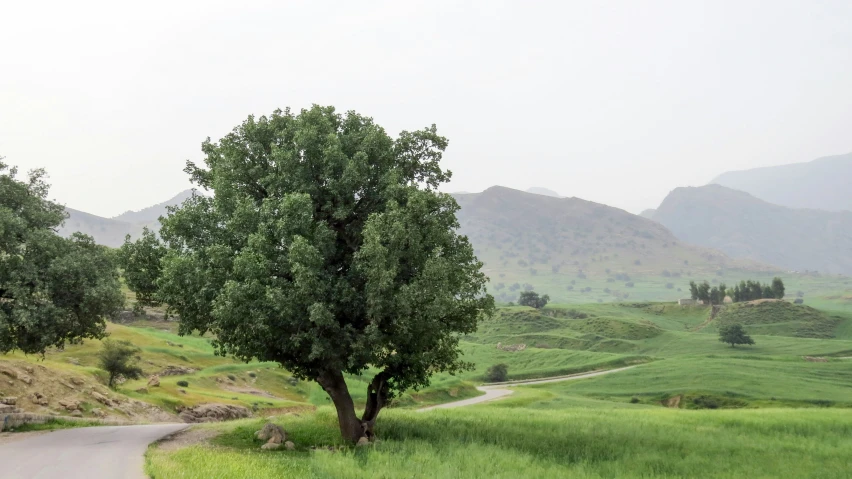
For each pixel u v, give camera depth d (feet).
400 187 79.15
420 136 92.68
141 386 192.75
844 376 317.42
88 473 53.78
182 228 80.33
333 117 89.97
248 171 84.38
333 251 76.95
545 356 497.46
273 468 57.93
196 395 204.03
